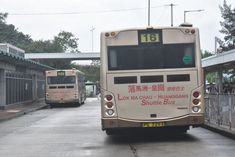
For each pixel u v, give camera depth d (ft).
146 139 54.90
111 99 50.62
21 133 65.98
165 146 48.32
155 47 51.08
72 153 44.70
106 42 51.16
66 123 82.99
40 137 59.98
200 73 50.90
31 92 181.37
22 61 136.98
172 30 51.21
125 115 50.47
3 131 69.67
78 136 60.29
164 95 50.62
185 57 51.03
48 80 150.10
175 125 50.62
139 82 50.67
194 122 50.57
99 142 53.26
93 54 229.86
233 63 80.94
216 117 66.54
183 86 50.70
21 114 111.96
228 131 56.44
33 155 43.93
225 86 101.76
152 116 50.57
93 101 200.13
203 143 50.16
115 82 50.72
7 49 153.58
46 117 101.04
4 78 132.46
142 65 50.88
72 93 149.69
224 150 44.60
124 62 50.93
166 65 50.93
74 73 150.00
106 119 50.55
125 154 43.39
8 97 138.82
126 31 51.16
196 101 50.65
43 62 269.85
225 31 162.09
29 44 324.80
